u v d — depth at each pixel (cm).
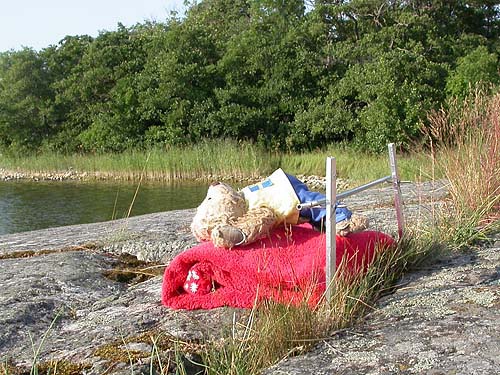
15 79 1670
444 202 308
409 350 169
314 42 1496
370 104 1265
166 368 169
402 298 205
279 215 210
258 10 1595
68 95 1620
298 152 1396
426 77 1254
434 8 1522
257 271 204
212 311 207
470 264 235
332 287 193
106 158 1372
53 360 183
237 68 1474
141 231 334
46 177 1377
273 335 179
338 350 174
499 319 181
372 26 1496
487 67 1230
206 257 209
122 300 231
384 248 226
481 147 311
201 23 1828
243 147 1327
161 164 1262
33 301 230
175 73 1452
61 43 1741
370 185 222
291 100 1415
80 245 317
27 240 351
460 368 157
